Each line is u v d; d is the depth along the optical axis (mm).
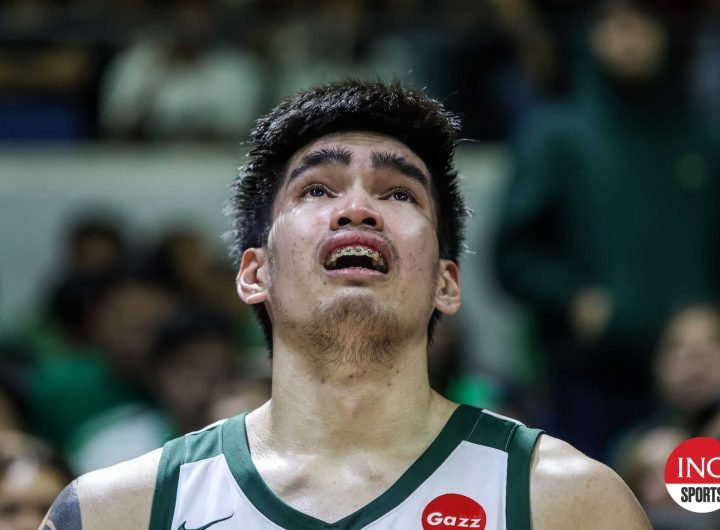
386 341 2676
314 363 2701
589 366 5891
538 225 6105
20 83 7699
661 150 6039
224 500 2611
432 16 7266
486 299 7105
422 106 2889
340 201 2746
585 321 5906
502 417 2721
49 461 4230
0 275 7543
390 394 2701
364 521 2570
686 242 5984
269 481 2646
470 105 7168
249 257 2904
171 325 5723
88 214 7477
